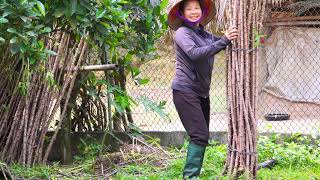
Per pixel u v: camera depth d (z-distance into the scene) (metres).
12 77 5.78
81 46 5.93
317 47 8.92
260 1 4.74
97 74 7.25
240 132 4.80
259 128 7.90
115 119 6.79
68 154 6.23
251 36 4.75
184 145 6.55
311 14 8.93
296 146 6.20
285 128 7.79
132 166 5.77
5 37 4.73
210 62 4.99
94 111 6.84
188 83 4.89
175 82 4.95
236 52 4.75
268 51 9.04
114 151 6.60
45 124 5.95
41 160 6.01
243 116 4.79
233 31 4.67
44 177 5.59
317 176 5.38
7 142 5.86
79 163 6.20
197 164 5.00
